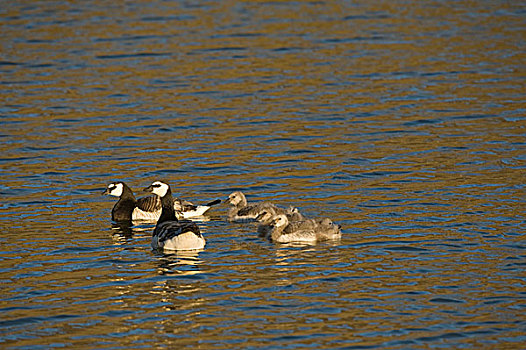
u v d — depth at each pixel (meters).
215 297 16.41
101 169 26.64
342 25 48.84
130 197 22.84
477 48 42.59
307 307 15.84
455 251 18.70
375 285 16.86
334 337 14.55
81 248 19.75
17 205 23.22
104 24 49.56
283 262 18.33
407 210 21.86
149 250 19.56
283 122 31.67
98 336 14.84
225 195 23.98
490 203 22.20
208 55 42.56
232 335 14.71
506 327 14.84
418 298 16.17
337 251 18.98
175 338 14.66
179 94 36.00
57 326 15.31
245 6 54.91
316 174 25.59
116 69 40.22
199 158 27.59
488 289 16.52
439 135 29.52
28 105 34.34
